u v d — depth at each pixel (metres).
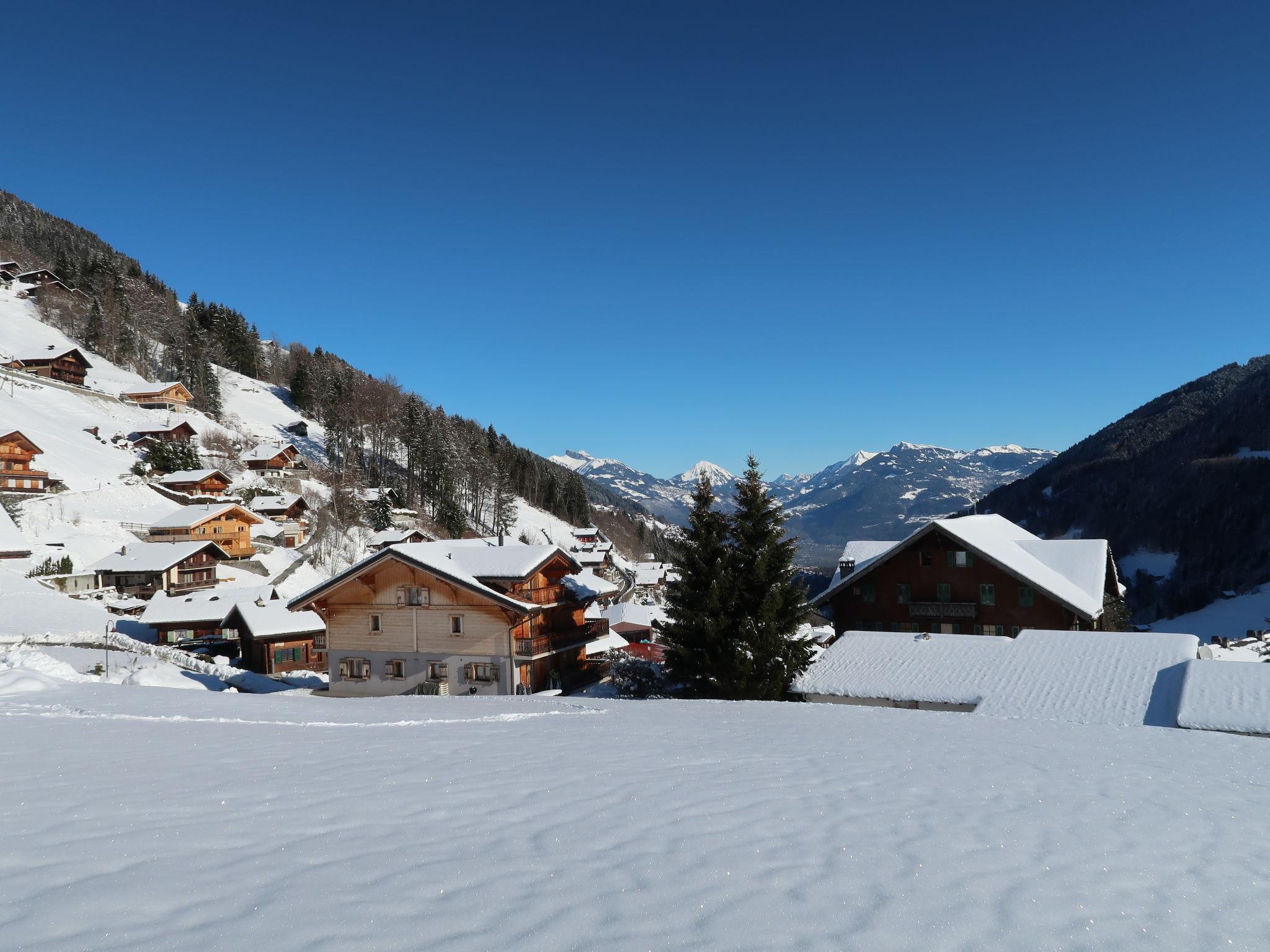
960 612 38.12
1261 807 7.14
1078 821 6.34
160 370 135.38
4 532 60.62
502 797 6.55
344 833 5.29
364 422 132.88
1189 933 4.07
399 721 14.20
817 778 7.83
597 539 150.25
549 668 42.75
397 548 38.53
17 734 9.73
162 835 5.09
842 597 41.44
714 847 5.18
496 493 133.38
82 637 46.22
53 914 3.69
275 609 50.94
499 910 3.94
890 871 4.80
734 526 33.50
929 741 11.03
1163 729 12.95
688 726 12.99
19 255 167.88
